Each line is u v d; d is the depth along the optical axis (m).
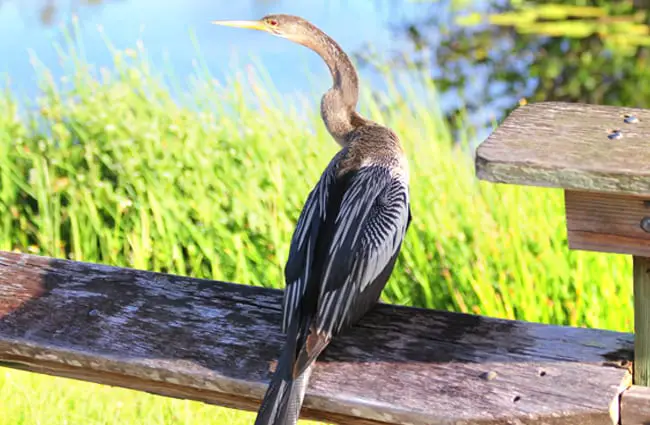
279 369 2.62
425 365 2.67
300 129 6.25
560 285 4.90
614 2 9.57
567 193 2.37
